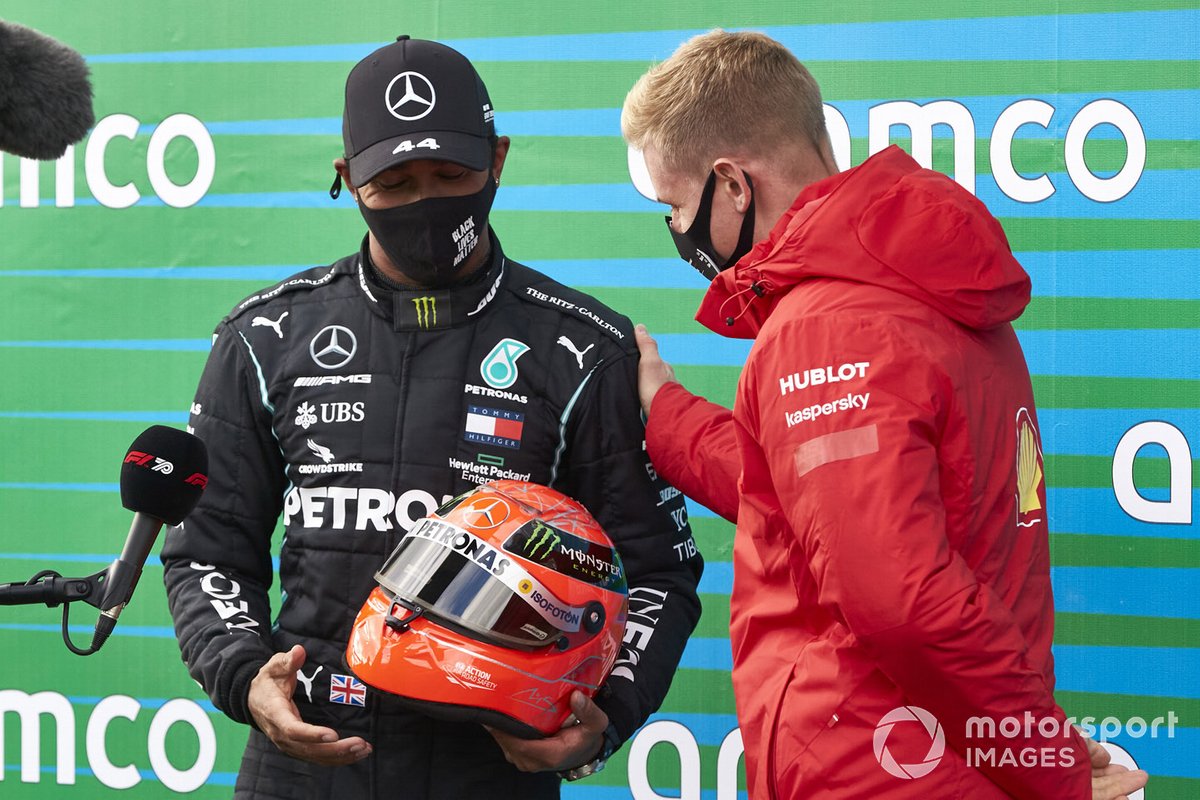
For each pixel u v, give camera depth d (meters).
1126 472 6.96
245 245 7.76
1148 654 6.95
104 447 7.85
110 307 7.85
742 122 4.79
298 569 5.28
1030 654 4.04
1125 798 4.52
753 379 4.13
